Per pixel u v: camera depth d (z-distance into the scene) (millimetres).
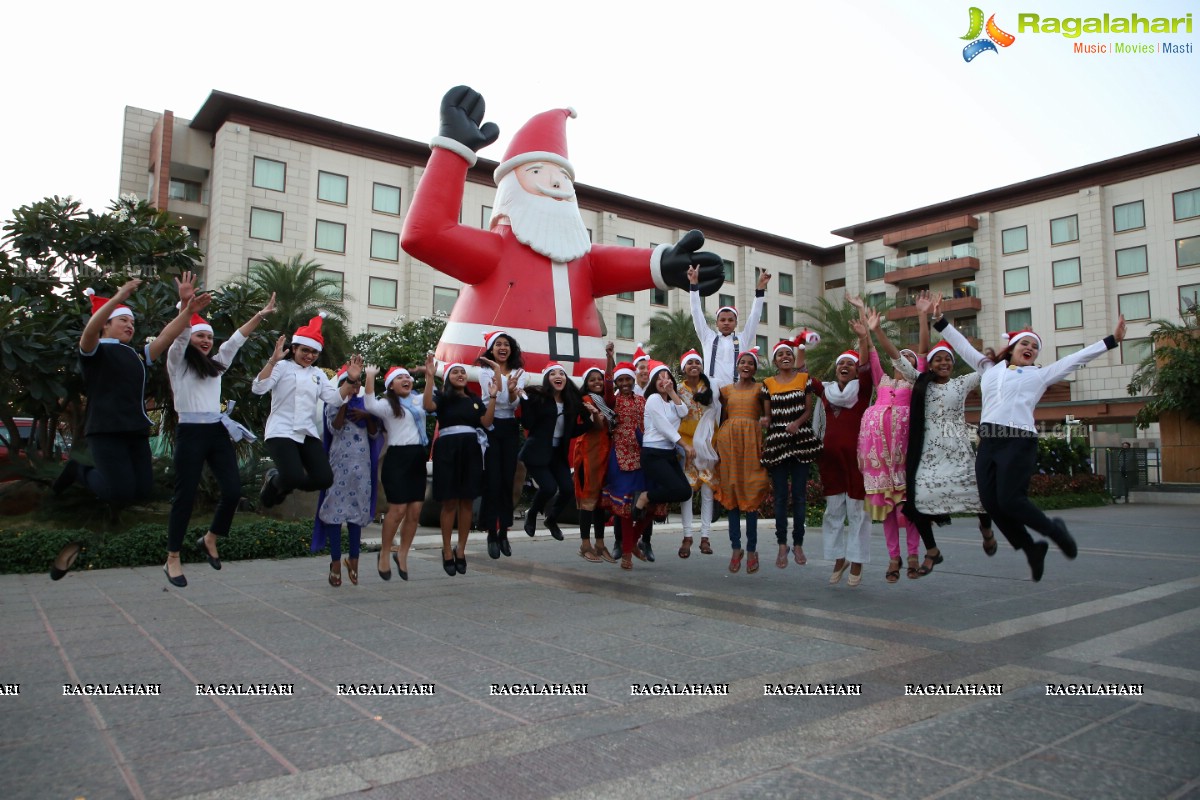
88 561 7887
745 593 6637
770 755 3051
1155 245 37656
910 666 4285
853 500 6828
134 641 4867
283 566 8297
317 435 6324
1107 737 3207
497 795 2695
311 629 5223
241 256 32281
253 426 11531
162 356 9453
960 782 2785
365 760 2990
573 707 3615
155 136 34000
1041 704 3629
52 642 4836
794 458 7105
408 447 6848
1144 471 26172
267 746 3127
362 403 6820
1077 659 4422
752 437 7320
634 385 8164
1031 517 5340
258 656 4512
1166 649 4645
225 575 7621
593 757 3033
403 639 4941
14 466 9758
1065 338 40000
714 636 5016
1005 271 42219
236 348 5773
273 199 33188
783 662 4379
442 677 4094
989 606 6020
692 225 44906
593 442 8148
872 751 3084
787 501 7254
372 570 8047
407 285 36000
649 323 38094
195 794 2676
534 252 11086
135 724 3369
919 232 44062
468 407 6969
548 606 6047
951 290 43906
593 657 4496
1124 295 38469
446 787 2756
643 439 7602
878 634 5070
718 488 7727
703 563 8703
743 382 7484
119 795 2660
